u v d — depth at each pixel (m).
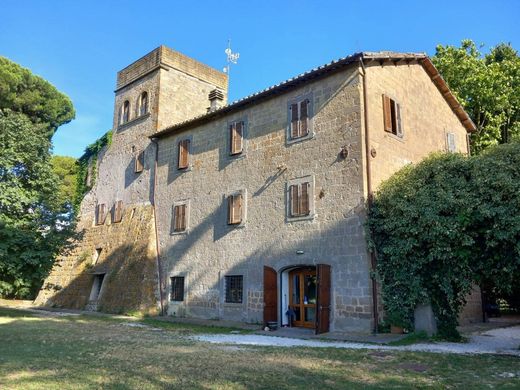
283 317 15.44
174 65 25.12
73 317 18.70
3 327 13.73
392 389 6.37
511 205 10.19
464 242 10.91
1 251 15.18
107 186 26.31
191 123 20.47
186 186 20.42
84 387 6.15
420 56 17.08
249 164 17.44
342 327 13.28
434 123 18.19
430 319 11.98
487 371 7.65
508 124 24.28
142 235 21.89
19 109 33.38
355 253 13.39
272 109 16.97
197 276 18.81
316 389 6.32
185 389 6.14
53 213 17.98
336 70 14.96
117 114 27.09
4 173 17.31
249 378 6.84
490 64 24.58
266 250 16.06
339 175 14.28
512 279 10.65
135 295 20.41
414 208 11.85
